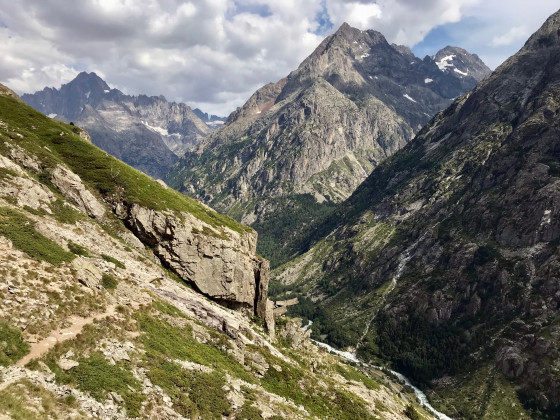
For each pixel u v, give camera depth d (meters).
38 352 35.78
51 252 52.53
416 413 104.75
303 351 109.75
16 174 70.56
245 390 53.09
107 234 80.12
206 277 94.00
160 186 118.44
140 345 46.62
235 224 126.75
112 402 35.66
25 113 121.44
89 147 114.69
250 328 89.31
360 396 91.56
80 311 45.06
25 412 28.77
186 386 44.47
